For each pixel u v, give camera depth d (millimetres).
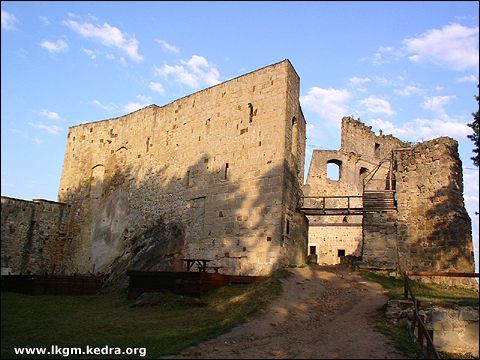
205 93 23438
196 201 21766
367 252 19328
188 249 21078
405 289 12930
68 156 31500
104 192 28250
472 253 17797
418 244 18750
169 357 8781
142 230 24594
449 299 13172
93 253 27031
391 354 9133
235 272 18734
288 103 19672
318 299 14445
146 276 16891
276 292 14516
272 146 19266
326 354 9023
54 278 19031
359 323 11688
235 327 11141
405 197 19719
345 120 35219
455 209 18359
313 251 30219
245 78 21500
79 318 13453
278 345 9703
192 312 13773
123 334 11234
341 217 31344
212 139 22125
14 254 26297
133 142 27578
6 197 26531
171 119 25266
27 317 13586
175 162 23984
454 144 19609
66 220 29469
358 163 34812
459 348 11461
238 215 19500
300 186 21281
